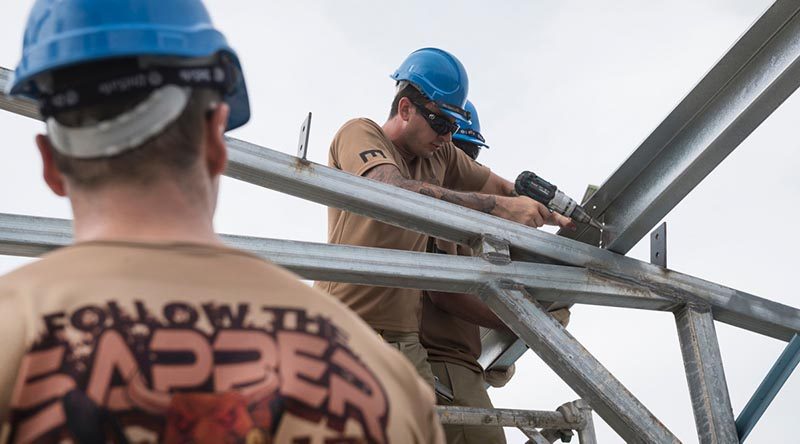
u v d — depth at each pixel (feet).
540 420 12.91
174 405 3.27
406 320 11.89
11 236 9.09
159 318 3.40
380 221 11.34
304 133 10.80
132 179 3.61
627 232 12.16
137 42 3.60
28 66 3.62
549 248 11.80
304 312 3.62
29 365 3.26
